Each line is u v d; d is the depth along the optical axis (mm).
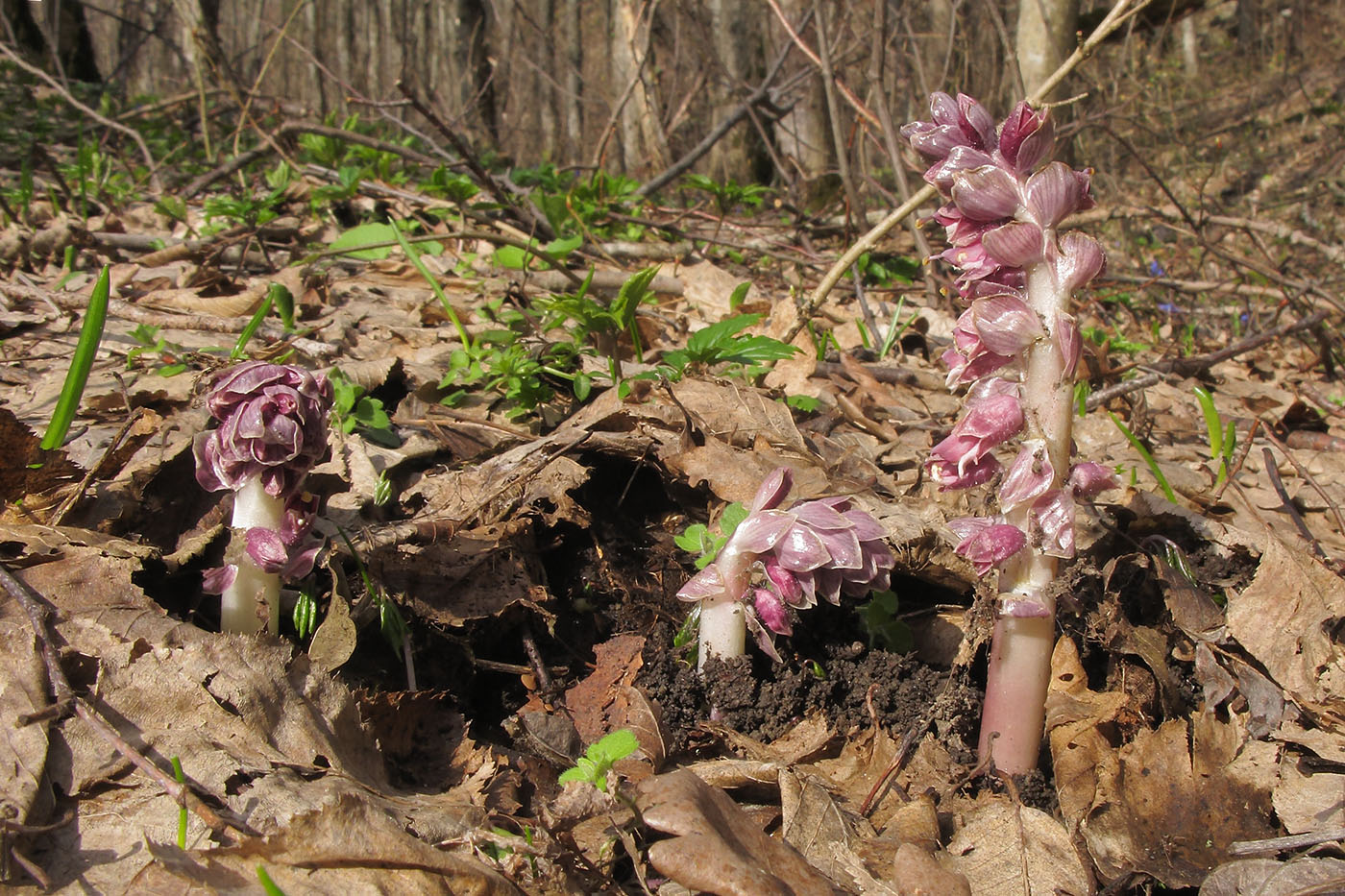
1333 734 332
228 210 667
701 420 441
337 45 2145
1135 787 317
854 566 319
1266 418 602
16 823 243
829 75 760
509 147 1913
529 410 459
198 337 500
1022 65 1030
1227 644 368
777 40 1339
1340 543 446
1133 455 486
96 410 411
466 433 445
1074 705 343
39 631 277
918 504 423
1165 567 382
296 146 1075
